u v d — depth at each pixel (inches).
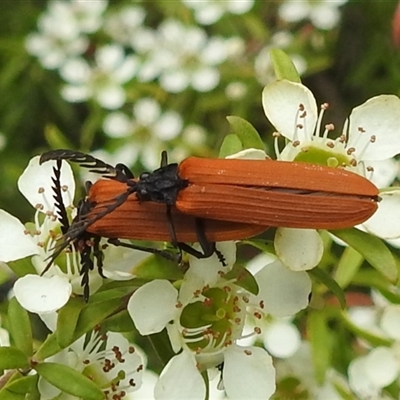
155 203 2.5
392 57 5.1
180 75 5.3
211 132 5.3
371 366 3.1
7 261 2.6
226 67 5.3
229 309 2.6
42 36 5.6
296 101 2.6
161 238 2.4
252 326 2.9
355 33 5.4
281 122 2.6
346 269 3.2
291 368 3.3
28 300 2.5
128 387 2.7
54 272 2.6
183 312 2.6
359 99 5.5
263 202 2.4
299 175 2.4
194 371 2.6
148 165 5.2
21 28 5.9
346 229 2.4
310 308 3.1
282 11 5.4
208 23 5.4
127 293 2.5
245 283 2.6
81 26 5.7
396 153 2.6
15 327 2.6
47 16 5.7
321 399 3.2
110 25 5.7
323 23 5.3
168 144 5.2
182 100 5.3
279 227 2.4
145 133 5.2
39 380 2.5
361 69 5.1
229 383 2.6
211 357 2.6
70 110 5.6
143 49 5.5
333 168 2.4
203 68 5.3
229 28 5.5
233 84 5.2
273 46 5.3
